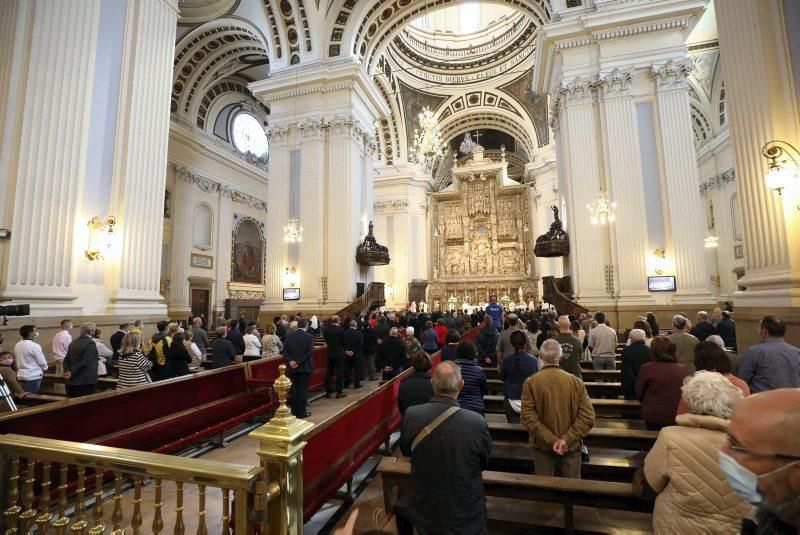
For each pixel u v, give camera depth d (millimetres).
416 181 24484
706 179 17906
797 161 3721
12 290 5723
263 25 14219
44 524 1901
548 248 11867
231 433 4836
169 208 15750
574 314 9953
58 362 5438
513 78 22016
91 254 6859
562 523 2295
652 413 2811
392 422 4246
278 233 13312
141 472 1735
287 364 5125
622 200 10227
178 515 1697
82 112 6773
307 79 13289
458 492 1674
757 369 2812
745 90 4160
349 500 3193
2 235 5699
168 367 5207
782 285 3756
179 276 15938
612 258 10250
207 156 17703
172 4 8906
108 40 7469
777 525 731
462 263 26203
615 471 2881
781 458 708
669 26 10352
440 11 24047
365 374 8391
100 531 1835
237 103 19750
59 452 1885
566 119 11055
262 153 21625
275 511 1761
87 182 6953
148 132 8086
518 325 5082
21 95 6062
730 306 9805
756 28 4027
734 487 782
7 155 5898
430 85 22906
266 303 13008
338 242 12891
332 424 2801
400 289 23203
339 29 13859
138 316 7516
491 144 30312
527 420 2441
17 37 6121
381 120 23516
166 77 8633
